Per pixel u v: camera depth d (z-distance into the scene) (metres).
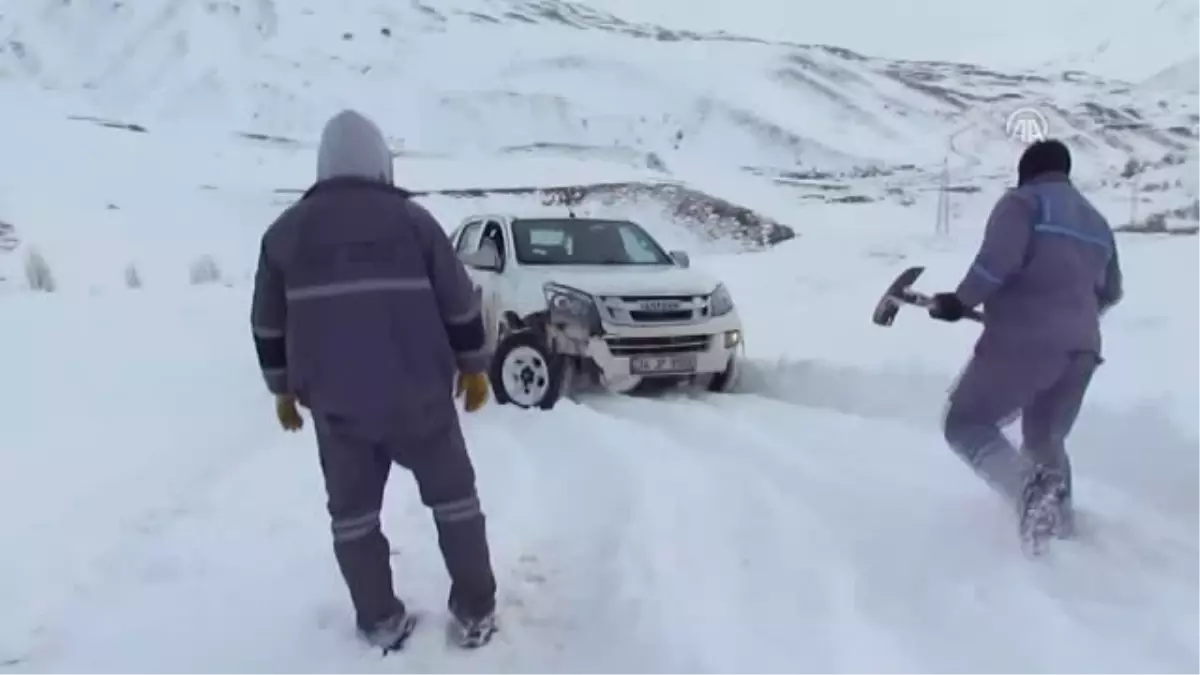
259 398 7.81
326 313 3.28
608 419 6.91
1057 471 4.14
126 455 5.98
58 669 3.45
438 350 3.38
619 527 4.55
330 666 3.43
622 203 36.03
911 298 4.18
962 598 3.69
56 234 27.92
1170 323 8.52
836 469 5.44
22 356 9.52
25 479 5.43
